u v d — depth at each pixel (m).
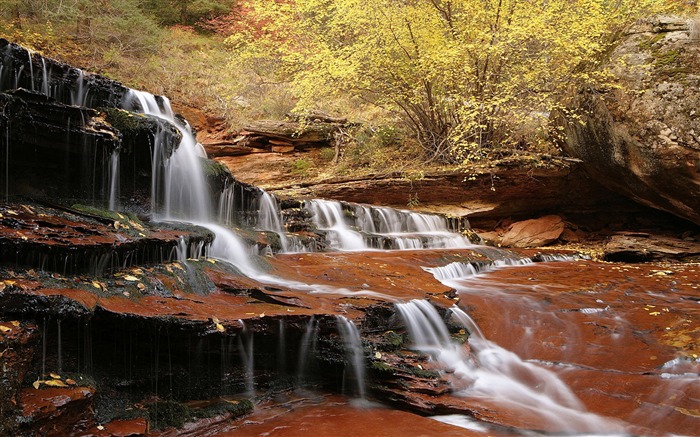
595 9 10.29
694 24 9.15
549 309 6.11
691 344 5.00
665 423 3.84
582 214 12.71
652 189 9.76
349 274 6.10
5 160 4.66
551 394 4.41
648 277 7.73
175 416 3.57
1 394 2.66
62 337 3.33
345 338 4.37
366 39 11.73
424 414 4.06
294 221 8.80
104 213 4.90
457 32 11.41
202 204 7.27
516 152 11.92
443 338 5.08
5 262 3.41
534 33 10.33
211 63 18.92
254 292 4.73
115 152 5.69
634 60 9.56
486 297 6.45
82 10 16.02
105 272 4.02
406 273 6.54
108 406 3.43
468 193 12.05
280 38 15.83
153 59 17.39
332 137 15.04
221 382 4.05
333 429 3.70
